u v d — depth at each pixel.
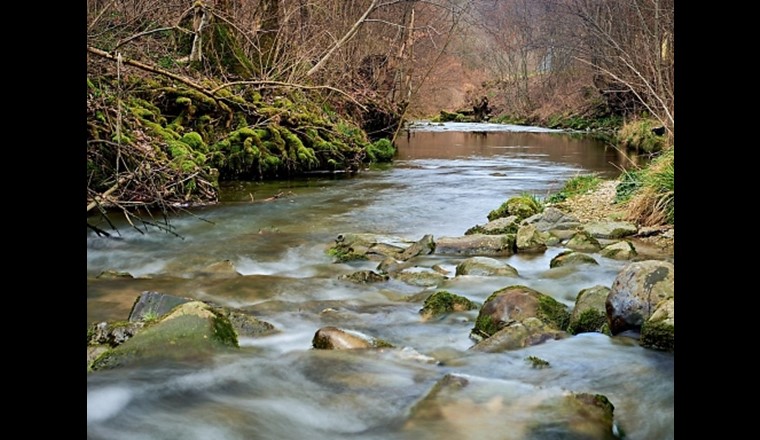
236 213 10.00
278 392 3.50
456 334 4.77
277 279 6.19
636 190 9.76
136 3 12.97
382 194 12.01
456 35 26.09
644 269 4.43
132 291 5.70
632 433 3.09
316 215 9.98
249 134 13.40
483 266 6.40
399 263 6.94
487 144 24.52
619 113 32.66
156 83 12.43
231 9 16.62
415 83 28.73
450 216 10.03
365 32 21.30
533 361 3.88
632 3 18.00
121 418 3.10
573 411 3.11
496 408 3.16
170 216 9.64
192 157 10.84
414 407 3.25
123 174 8.92
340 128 17.20
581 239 7.67
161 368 3.62
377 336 4.69
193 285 5.99
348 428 3.16
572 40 34.62
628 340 4.14
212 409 3.26
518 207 9.52
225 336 4.07
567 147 22.86
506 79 50.16
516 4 45.69
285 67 17.22
